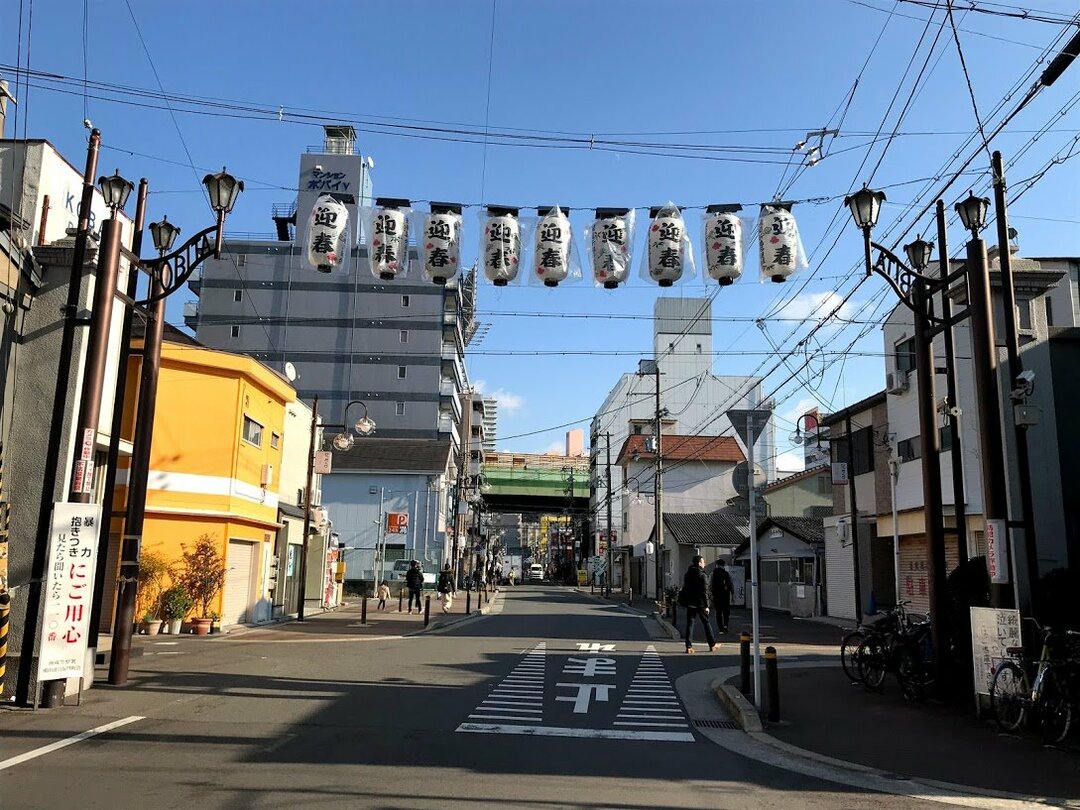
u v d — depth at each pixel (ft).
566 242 35.35
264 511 76.38
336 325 196.24
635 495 185.98
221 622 66.39
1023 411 33.83
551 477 265.13
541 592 199.31
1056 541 52.54
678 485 179.83
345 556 154.51
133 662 44.24
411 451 165.68
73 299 32.48
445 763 23.32
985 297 33.22
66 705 30.86
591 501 247.70
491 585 194.18
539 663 47.65
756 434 35.40
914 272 36.50
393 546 155.53
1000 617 31.14
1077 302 66.74
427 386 194.59
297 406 91.25
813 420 96.78
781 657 54.60
